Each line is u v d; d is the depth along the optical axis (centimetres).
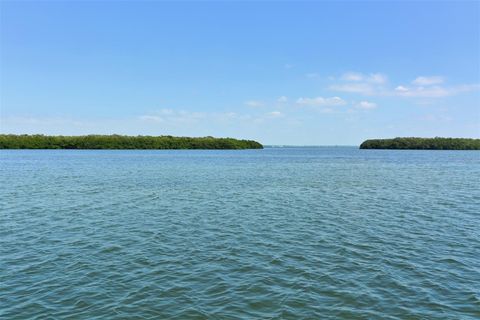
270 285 1536
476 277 1642
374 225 2638
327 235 2345
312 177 6247
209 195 4056
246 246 2089
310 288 1509
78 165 8750
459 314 1300
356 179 5944
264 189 4609
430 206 3444
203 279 1598
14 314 1279
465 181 5700
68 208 3209
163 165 9156
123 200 3659
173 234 2348
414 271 1708
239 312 1303
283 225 2622
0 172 6662
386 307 1347
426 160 12750
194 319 1252
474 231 2470
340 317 1273
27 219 2758
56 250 1997
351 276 1641
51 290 1478
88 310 1312
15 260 1830
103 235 2312
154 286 1522
